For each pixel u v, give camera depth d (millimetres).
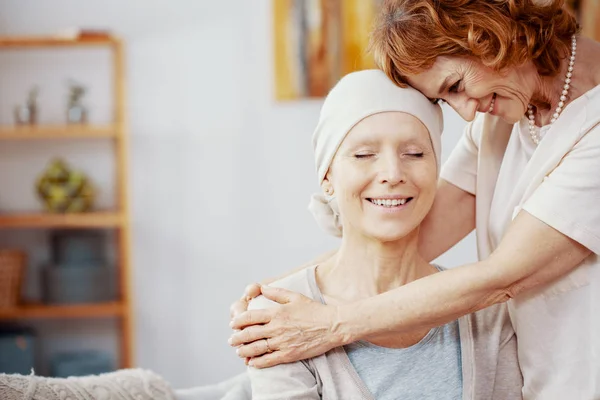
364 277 1915
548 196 1799
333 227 2049
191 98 4809
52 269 4520
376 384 1843
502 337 1995
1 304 4457
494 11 1752
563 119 1848
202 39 4793
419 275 1973
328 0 4641
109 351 4875
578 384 1881
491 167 2070
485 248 2082
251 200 4836
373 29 1886
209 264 4867
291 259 4852
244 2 4770
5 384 2023
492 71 1801
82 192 4566
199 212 4844
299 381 1805
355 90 1831
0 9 4742
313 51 4676
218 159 4824
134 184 4820
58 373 4504
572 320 1879
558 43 1839
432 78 1825
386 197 1809
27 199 4812
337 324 1795
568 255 1819
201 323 4895
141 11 4785
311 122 4785
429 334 1896
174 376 4898
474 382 1891
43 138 4809
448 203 2178
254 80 4789
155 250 4844
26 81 4766
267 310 1823
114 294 4734
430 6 1770
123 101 4523
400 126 1803
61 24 4770
